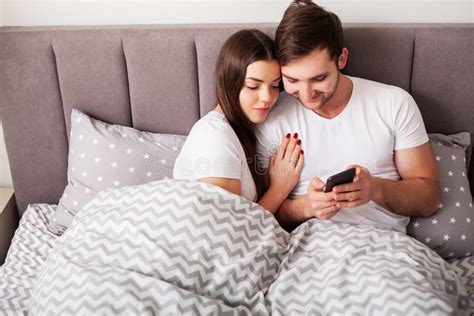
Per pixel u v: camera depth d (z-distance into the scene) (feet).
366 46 4.66
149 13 5.12
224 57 4.08
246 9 5.10
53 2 5.04
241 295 3.59
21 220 5.00
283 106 4.52
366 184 3.94
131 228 3.75
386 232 4.10
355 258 3.83
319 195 3.96
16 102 4.87
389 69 4.74
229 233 3.75
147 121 4.99
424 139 4.42
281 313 3.54
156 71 4.78
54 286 3.54
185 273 3.54
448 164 4.61
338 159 4.42
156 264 3.56
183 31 4.69
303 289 3.70
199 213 3.75
